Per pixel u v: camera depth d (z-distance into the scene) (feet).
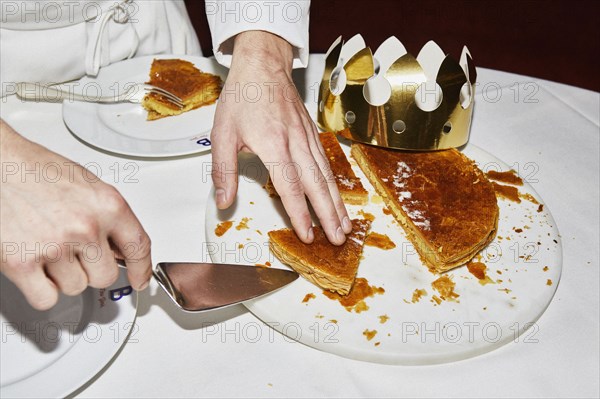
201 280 3.14
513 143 4.67
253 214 3.85
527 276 3.47
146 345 3.02
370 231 3.85
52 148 4.33
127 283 3.14
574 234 3.86
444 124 4.04
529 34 11.82
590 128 4.83
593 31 11.97
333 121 4.30
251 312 3.26
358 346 3.00
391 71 3.92
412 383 2.92
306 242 3.39
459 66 3.84
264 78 3.76
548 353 3.09
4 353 2.83
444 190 3.96
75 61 5.04
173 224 3.79
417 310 3.25
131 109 4.71
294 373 2.93
